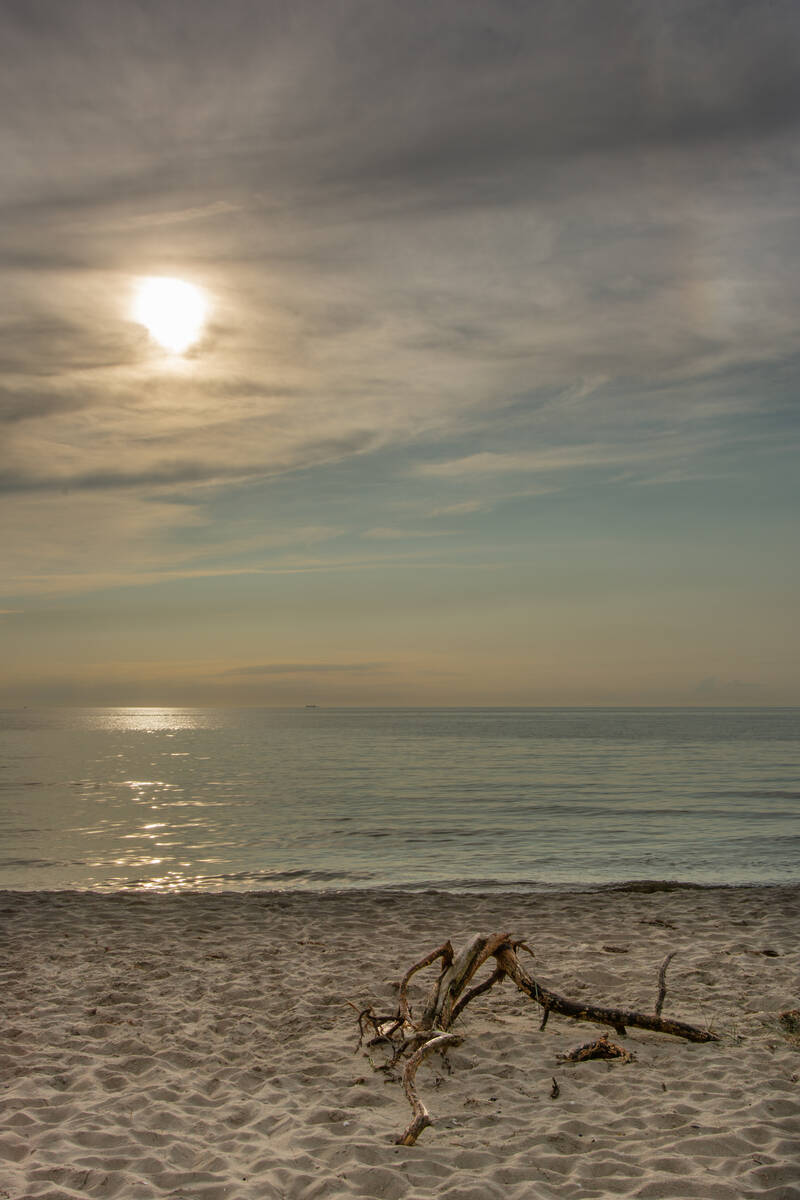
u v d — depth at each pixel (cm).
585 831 2258
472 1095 577
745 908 1280
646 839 2120
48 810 2739
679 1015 751
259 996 828
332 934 1115
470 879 1606
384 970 929
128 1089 594
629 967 924
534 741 8312
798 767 4669
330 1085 599
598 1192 442
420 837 2153
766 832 2236
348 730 12794
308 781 3878
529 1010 776
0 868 1722
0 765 5112
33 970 929
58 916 1228
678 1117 532
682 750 6544
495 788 3491
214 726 16662
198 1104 569
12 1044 689
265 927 1158
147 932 1124
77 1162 478
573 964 943
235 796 3191
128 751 6919
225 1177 462
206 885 1548
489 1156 484
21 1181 456
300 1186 451
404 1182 450
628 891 1446
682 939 1066
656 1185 447
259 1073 625
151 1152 492
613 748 6888
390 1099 572
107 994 832
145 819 2511
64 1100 573
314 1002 809
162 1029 728
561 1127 522
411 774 4288
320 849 1981
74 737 10469
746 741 8112
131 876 1639
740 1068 616
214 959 979
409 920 1203
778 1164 468
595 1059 641
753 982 855
